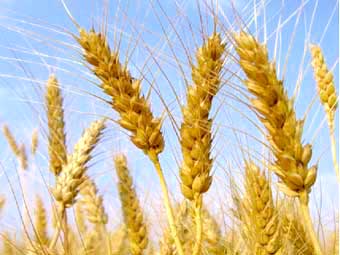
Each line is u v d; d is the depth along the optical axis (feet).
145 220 1.20
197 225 0.88
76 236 1.24
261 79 0.71
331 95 1.17
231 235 1.07
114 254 1.26
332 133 1.06
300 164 0.71
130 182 1.21
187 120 0.88
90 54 0.89
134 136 0.89
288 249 0.99
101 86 0.90
